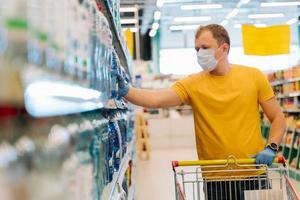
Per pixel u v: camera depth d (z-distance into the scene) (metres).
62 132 0.79
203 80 2.79
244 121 2.71
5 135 0.58
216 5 14.41
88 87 1.10
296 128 8.84
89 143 1.11
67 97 0.82
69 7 0.86
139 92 2.79
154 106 2.83
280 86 10.92
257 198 2.36
